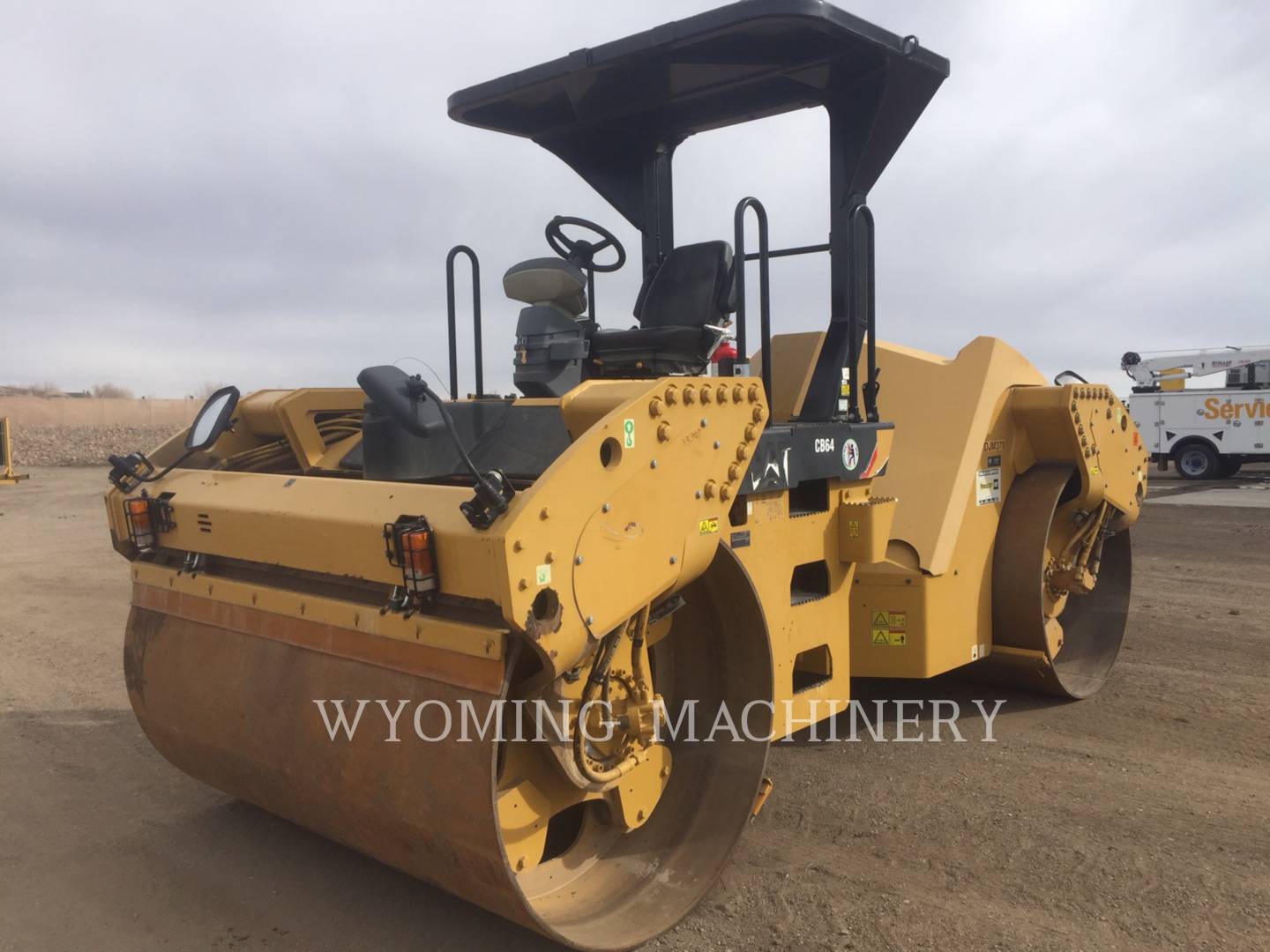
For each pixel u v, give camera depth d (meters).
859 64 3.89
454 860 2.52
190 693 3.25
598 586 2.48
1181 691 5.31
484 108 4.41
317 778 2.83
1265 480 20.33
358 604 2.74
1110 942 2.87
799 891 3.19
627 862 3.13
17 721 4.98
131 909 3.13
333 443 3.97
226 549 3.16
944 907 3.08
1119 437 5.31
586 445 2.44
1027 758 4.36
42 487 19.20
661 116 4.57
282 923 3.04
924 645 4.48
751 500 3.40
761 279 3.68
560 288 3.84
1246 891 3.14
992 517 4.91
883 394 4.90
